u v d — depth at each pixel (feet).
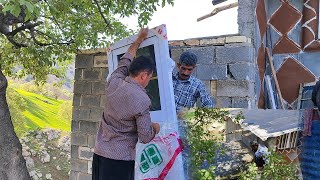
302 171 10.02
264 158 10.39
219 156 10.67
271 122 11.19
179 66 12.82
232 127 11.27
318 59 19.61
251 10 16.78
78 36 19.57
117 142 9.77
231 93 16.25
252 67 16.37
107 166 9.79
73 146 20.34
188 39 17.28
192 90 12.75
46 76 26.76
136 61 9.66
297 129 10.50
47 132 45.57
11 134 17.65
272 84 19.75
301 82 19.90
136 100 9.30
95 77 19.71
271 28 20.81
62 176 37.78
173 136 10.71
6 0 10.67
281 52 20.52
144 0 16.90
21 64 24.57
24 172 17.70
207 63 16.81
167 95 10.73
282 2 20.48
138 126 9.41
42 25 22.75
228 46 16.43
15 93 36.11
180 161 10.58
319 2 19.56
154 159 10.91
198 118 11.27
